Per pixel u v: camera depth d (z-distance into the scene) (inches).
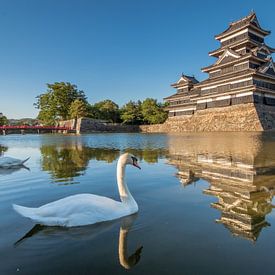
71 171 343.3
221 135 1300.4
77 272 106.0
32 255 119.6
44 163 422.0
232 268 106.7
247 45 1760.6
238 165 366.6
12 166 385.1
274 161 398.9
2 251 123.1
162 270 106.3
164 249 123.6
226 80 1699.1
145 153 556.1
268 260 112.1
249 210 176.6
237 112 1615.4
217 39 1951.3
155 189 238.2
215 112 1814.7
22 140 1289.4
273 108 1638.8
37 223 156.5
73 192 234.8
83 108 2807.6
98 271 106.6
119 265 110.8
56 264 112.0
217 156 474.0
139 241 132.1
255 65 1665.8
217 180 272.4
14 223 157.6
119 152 602.5
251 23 1713.8
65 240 134.3
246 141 876.0
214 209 179.5
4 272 106.2
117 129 2819.9
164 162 411.2
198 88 2090.3
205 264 110.0
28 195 226.4
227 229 144.8
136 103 3097.9
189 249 123.0
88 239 135.2
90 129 2689.5
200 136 1293.1
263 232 140.6
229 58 1755.7
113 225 152.6
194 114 2076.8
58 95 3132.4
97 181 278.8
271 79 1635.1
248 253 118.3
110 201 170.6
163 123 2583.7
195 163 394.3
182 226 150.1
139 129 2805.1
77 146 826.2
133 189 239.1
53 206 154.5
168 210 178.1
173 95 2437.3
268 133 1279.5
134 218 163.6
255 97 1569.9
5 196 223.8
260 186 243.8
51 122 3275.1
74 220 149.9
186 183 261.3
